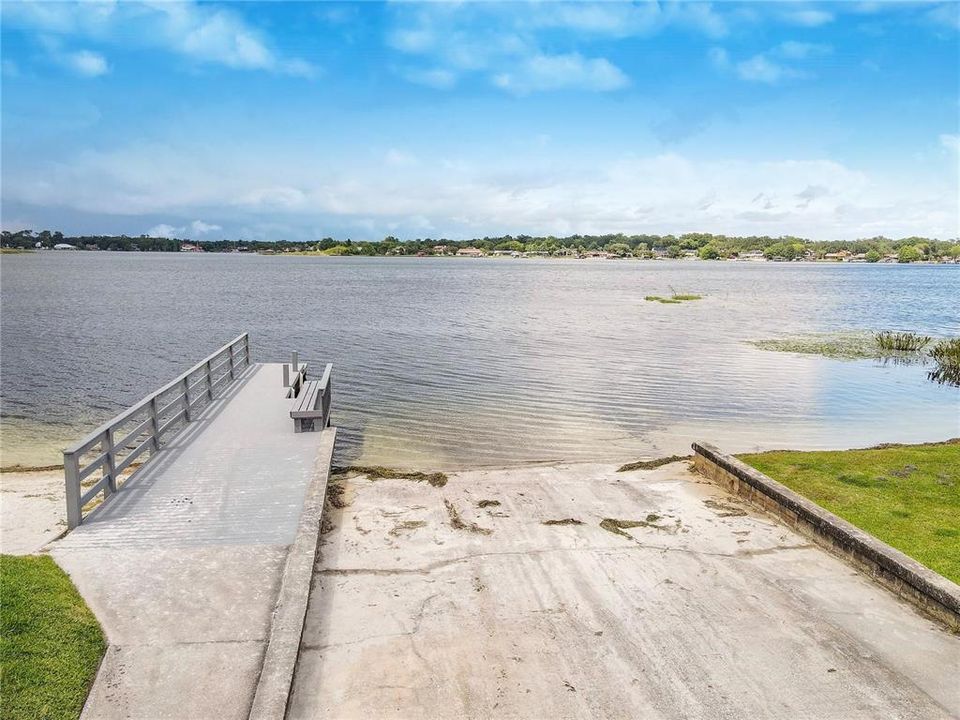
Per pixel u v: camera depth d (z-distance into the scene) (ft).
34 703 14.53
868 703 15.72
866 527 26.16
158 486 28.84
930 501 29.17
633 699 15.70
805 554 23.88
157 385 66.03
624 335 104.17
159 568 21.24
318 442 35.70
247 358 62.69
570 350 87.71
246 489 28.53
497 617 19.29
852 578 22.03
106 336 101.30
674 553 23.84
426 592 20.76
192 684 15.72
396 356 82.58
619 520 27.09
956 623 18.86
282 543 23.29
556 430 48.26
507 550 23.99
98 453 43.32
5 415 53.57
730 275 375.45
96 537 23.48
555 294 202.28
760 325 120.67
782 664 17.17
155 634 17.63
